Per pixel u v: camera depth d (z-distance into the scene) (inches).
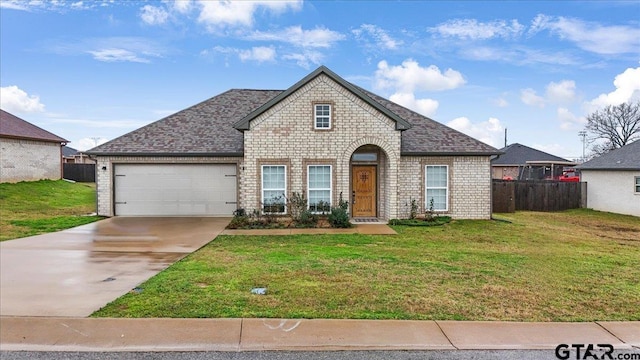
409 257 392.2
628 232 604.7
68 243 458.6
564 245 476.4
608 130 1966.0
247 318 225.6
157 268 341.7
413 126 731.4
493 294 275.9
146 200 701.3
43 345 193.5
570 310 248.1
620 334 215.2
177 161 696.4
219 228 582.2
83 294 267.0
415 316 233.0
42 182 1074.7
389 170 636.7
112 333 206.1
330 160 629.3
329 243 470.6
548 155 1771.7
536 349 197.6
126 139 711.7
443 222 641.0
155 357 184.1
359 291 276.5
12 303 248.7
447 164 680.4
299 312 235.5
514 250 438.3
